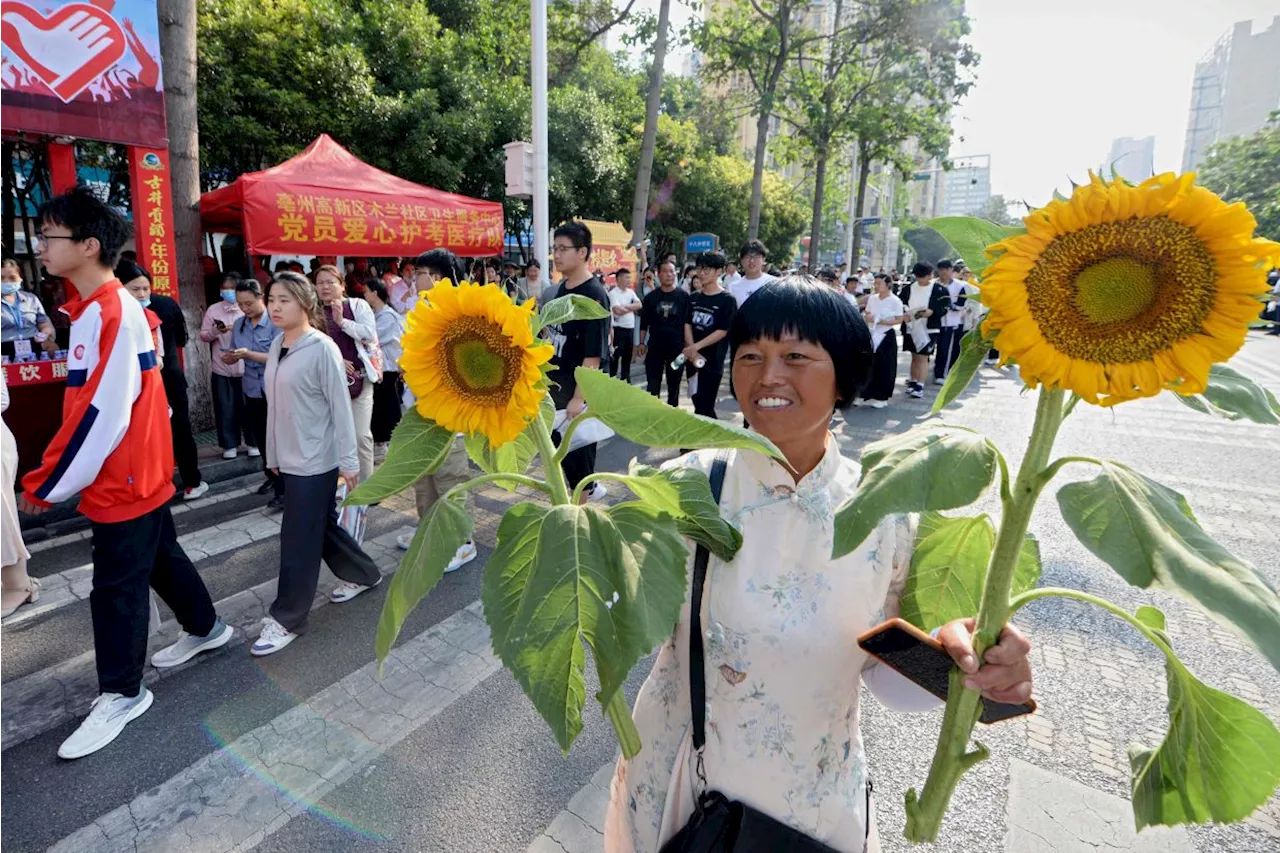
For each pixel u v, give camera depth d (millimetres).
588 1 16016
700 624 1135
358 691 3023
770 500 1126
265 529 4867
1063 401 830
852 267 26156
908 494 745
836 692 1103
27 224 8828
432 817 2348
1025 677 876
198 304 6887
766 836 1073
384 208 7195
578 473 4141
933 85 17703
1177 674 829
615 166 15648
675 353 6766
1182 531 700
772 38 16250
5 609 3672
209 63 9711
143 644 2791
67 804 2391
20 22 5219
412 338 920
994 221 827
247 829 2295
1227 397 771
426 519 873
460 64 12891
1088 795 2404
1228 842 2207
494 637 796
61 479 2404
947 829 2268
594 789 2479
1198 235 637
